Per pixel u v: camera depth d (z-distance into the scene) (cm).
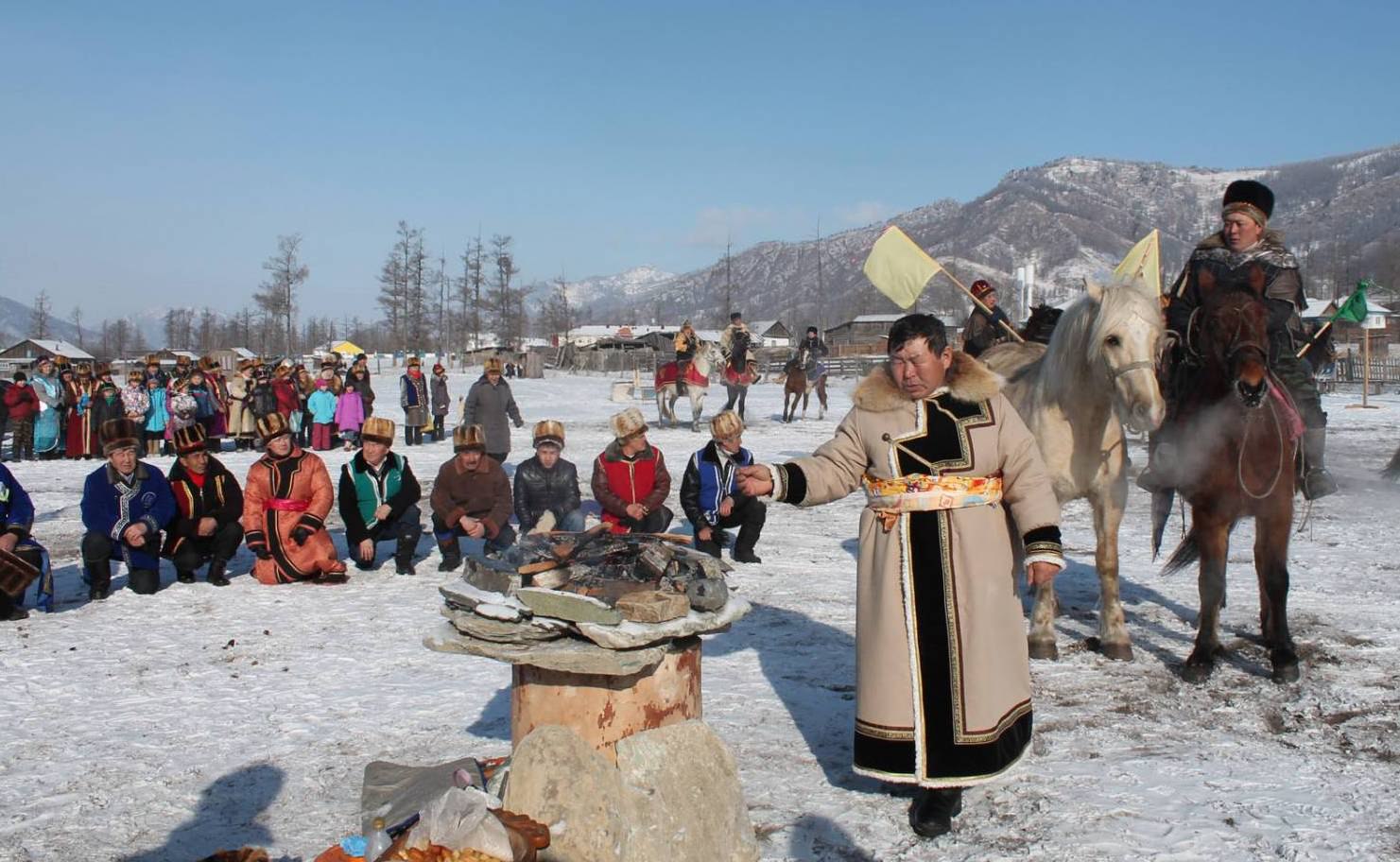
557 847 318
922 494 400
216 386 2069
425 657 631
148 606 773
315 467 856
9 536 739
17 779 448
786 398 2622
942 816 388
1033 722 502
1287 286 600
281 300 7075
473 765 364
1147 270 736
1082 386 580
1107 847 371
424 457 1883
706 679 575
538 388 4156
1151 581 826
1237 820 391
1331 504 1226
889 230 803
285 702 546
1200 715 513
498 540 891
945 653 391
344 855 318
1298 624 674
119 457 797
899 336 401
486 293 8006
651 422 2606
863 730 403
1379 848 366
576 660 340
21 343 7344
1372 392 3678
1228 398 558
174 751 478
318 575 854
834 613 723
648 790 342
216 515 853
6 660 632
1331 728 493
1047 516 399
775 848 378
